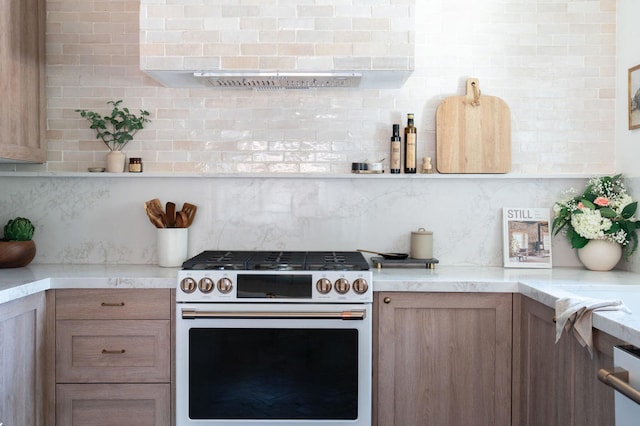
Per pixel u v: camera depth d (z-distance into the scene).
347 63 2.74
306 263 2.64
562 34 3.20
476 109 3.18
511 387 2.66
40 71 3.11
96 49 3.21
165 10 2.74
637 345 1.65
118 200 3.23
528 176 3.15
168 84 3.08
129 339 2.66
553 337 2.31
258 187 3.23
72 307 2.66
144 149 3.23
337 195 3.22
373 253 3.13
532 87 3.21
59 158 3.22
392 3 2.75
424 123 3.22
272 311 2.59
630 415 1.63
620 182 3.08
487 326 2.66
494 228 3.21
